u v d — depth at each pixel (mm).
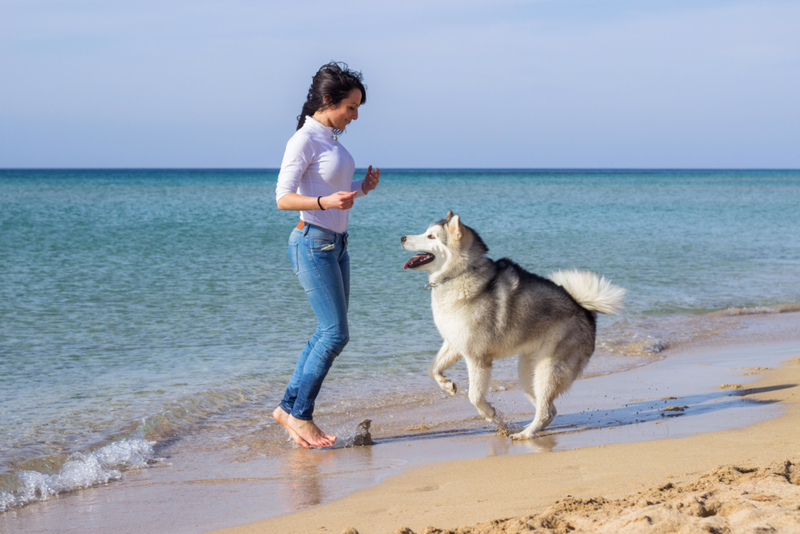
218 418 4980
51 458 3887
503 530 2340
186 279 11617
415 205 36094
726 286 11812
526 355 4758
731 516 2225
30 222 23203
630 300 10500
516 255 15258
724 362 6801
